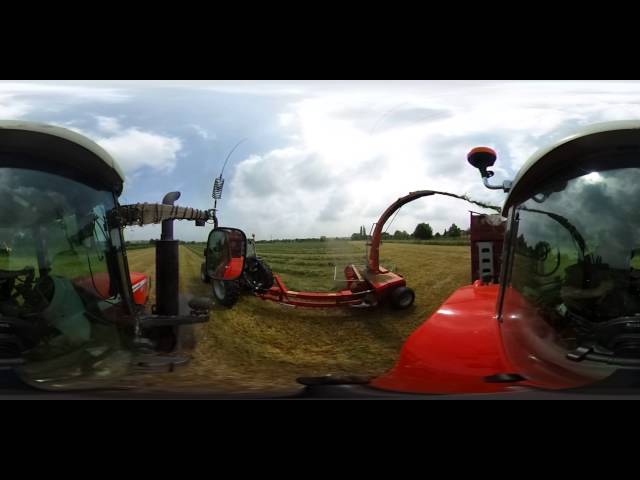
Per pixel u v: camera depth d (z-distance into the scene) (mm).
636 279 1448
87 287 1711
